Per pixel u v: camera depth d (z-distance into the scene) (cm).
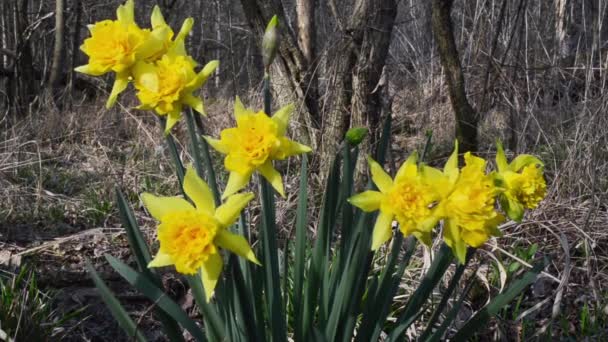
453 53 455
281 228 360
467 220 147
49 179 530
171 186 482
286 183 444
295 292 187
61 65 1009
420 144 580
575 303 296
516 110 486
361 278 177
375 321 182
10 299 257
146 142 605
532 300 303
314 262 184
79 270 348
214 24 1357
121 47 159
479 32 531
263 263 179
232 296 174
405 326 183
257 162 146
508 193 164
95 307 306
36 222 436
